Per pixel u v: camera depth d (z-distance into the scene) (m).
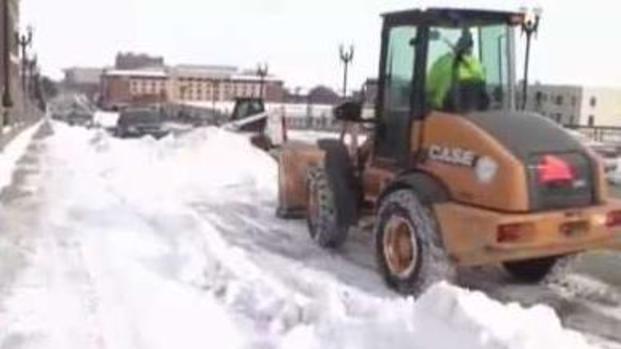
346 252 9.80
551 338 5.41
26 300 7.46
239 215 12.39
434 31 8.33
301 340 6.27
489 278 8.88
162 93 108.06
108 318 6.97
